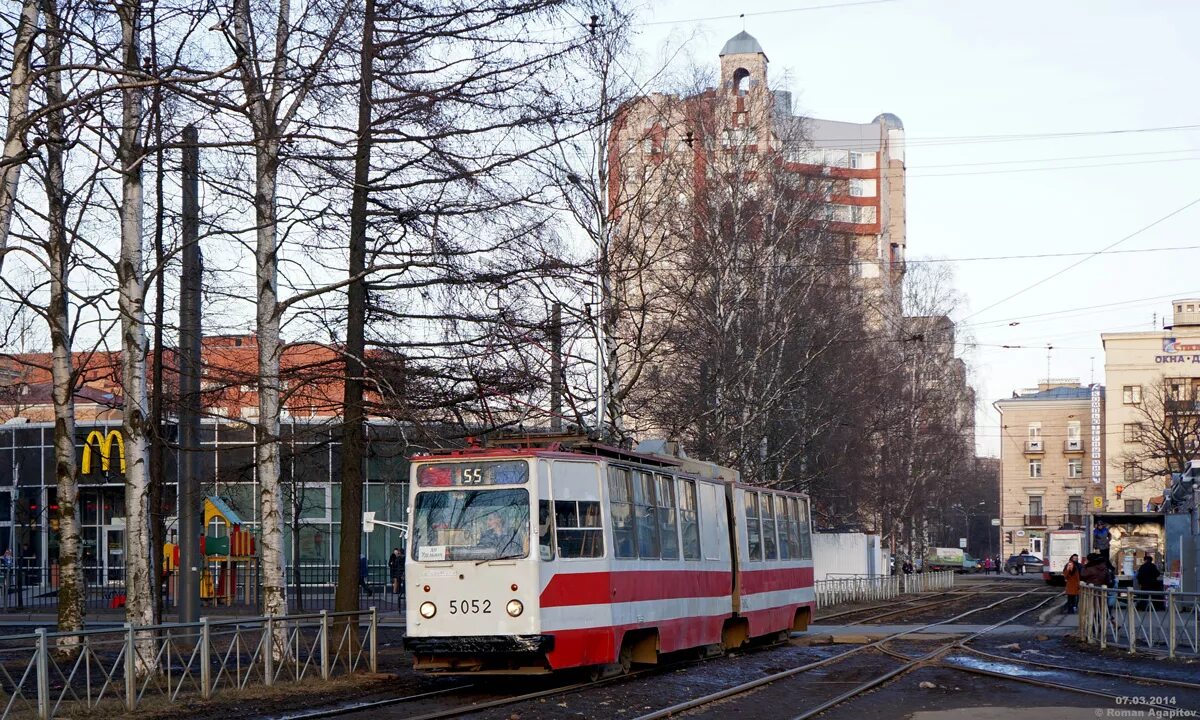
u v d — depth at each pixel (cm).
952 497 7631
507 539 1853
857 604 4956
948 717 1541
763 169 4000
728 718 1562
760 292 3881
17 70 1772
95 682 1596
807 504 3241
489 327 2133
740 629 2656
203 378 2170
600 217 2817
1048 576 7694
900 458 6003
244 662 1883
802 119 4206
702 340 3572
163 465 2617
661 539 2211
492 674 1922
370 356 2253
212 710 1609
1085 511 11506
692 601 2325
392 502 5125
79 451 4916
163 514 2670
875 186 9762
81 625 2117
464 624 1847
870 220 9644
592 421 2755
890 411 5650
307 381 2194
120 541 5141
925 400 6256
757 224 3934
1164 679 1948
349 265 2167
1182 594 2445
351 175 2009
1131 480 8012
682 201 3806
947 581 7450
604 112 2327
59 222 1975
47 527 5175
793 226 4038
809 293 4222
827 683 1961
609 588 1964
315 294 2039
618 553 2014
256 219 2102
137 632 1648
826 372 4362
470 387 2170
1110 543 5719
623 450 2148
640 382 3578
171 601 3956
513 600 1830
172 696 1659
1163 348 8906
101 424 4966
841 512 5466
